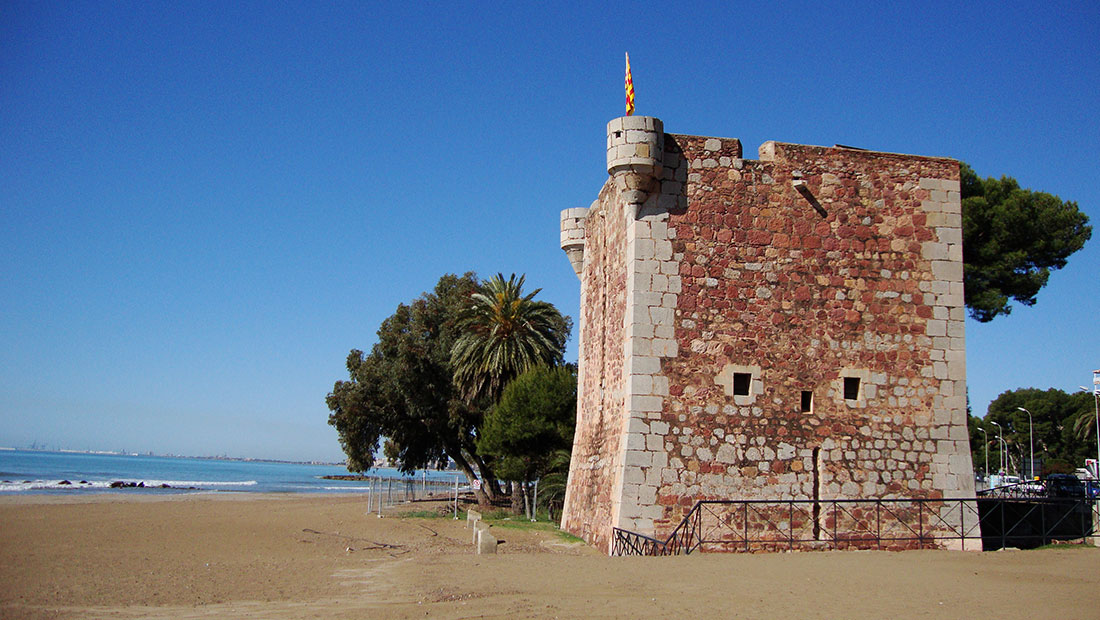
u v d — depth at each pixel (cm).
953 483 2084
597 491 2377
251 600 1338
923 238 2186
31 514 3459
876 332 2125
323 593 1407
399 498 5844
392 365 5816
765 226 2127
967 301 3156
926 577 1470
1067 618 1121
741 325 2073
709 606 1222
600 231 2647
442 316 5819
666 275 2069
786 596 1298
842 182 2178
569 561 1769
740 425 2027
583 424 2778
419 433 6022
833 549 1994
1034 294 3238
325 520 3559
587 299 2852
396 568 1727
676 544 1947
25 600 1333
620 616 1152
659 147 2081
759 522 1983
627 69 2308
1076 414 8481
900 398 2105
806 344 2091
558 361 4869
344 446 6147
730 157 2147
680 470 1984
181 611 1234
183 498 5822
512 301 4581
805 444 2042
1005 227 3153
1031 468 7650
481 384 4588
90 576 1620
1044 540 2134
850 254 2150
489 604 1255
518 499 4203
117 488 8125
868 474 2053
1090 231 3231
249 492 7881
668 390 2017
